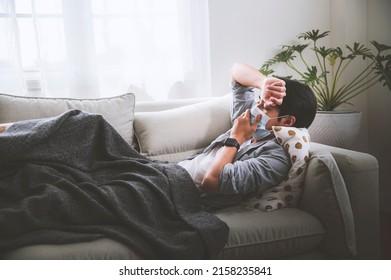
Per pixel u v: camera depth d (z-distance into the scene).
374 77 2.16
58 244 1.02
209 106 1.82
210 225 1.13
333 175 1.21
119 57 2.14
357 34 2.40
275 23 2.39
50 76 2.03
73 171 1.24
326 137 2.06
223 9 2.26
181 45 2.22
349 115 2.02
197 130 1.75
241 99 1.68
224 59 2.30
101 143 1.38
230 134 1.39
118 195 1.16
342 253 1.22
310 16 2.46
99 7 2.07
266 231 1.18
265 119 1.38
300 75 2.46
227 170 1.24
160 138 1.70
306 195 1.29
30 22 1.97
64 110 1.66
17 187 1.14
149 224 1.13
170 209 1.18
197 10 2.22
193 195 1.27
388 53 2.25
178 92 2.26
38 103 1.66
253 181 1.25
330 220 1.23
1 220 1.00
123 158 1.37
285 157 1.30
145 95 2.21
